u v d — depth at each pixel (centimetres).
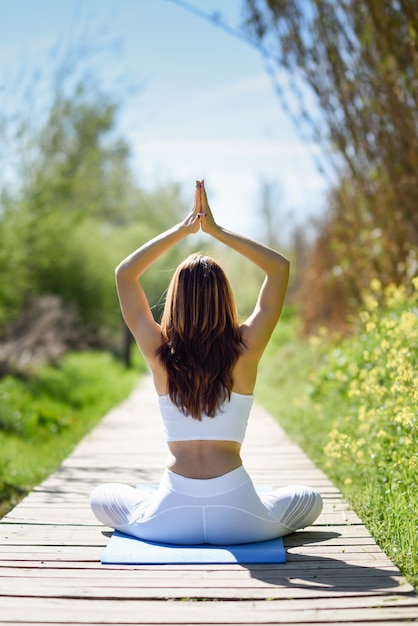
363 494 417
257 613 247
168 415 300
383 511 375
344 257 850
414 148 627
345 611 248
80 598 262
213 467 299
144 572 286
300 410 811
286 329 1898
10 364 1139
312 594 262
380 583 274
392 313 605
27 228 1317
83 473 511
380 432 439
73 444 727
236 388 298
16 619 243
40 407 943
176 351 295
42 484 470
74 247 1894
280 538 322
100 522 367
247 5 657
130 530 319
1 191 1262
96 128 1504
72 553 313
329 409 724
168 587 269
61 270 1850
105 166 1659
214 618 244
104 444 650
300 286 1536
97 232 2088
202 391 292
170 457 307
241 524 301
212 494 298
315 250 1238
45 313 1429
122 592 265
